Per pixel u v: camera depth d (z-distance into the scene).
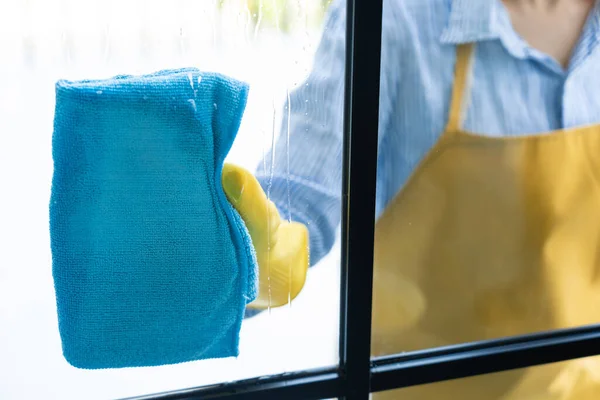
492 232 0.60
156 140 0.40
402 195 0.57
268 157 0.49
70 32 0.43
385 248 0.58
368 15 0.44
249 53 0.47
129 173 0.41
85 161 0.40
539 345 0.58
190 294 0.43
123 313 0.42
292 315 0.52
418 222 0.58
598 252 0.64
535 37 0.57
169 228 0.42
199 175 0.42
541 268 0.62
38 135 0.44
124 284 0.42
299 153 0.49
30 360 0.48
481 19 0.55
